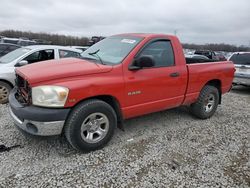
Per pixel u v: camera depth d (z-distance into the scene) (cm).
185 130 482
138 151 383
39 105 324
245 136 468
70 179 305
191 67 488
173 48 457
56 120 324
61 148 380
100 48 450
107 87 360
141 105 413
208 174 330
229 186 307
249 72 910
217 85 574
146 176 319
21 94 369
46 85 322
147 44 415
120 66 378
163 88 438
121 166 339
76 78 339
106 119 374
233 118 580
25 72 349
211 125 520
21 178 302
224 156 382
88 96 344
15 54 674
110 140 399
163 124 509
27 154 358
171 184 305
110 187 294
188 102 508
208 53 2247
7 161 337
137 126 490
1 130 435
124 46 416
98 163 344
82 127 350
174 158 368
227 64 585
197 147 409
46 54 695
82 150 363
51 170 321
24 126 338
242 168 350
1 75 597
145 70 407
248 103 754
